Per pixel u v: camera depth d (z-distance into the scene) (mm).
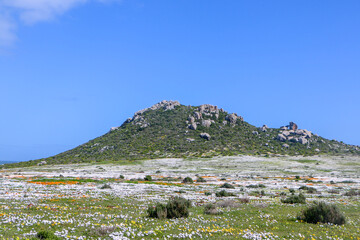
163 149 165125
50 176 68562
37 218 19938
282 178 80562
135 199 33188
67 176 70375
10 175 74500
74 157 165000
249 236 17172
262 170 105500
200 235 17141
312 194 45219
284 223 21672
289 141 191375
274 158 140500
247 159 134500
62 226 18266
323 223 21781
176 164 123125
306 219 22672
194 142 176125
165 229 18359
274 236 17500
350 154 159375
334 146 189000
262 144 181375
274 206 30469
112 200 31344
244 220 22562
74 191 38219
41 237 15172
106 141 193875
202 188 52219
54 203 27562
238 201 34219
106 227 17531
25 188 39750
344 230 19906
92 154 169000
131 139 189875
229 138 186500
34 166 133750
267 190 51438
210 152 157250
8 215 20156
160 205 23281
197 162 127938
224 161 129875
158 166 118125
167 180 69438
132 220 20844
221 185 57938
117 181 57375
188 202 29156
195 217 23312
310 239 17219
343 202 34906
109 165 122938
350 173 97250
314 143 189250
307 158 140250
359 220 23797
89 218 21156
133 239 16078
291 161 130500
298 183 66562
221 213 25109
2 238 14555
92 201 29984
